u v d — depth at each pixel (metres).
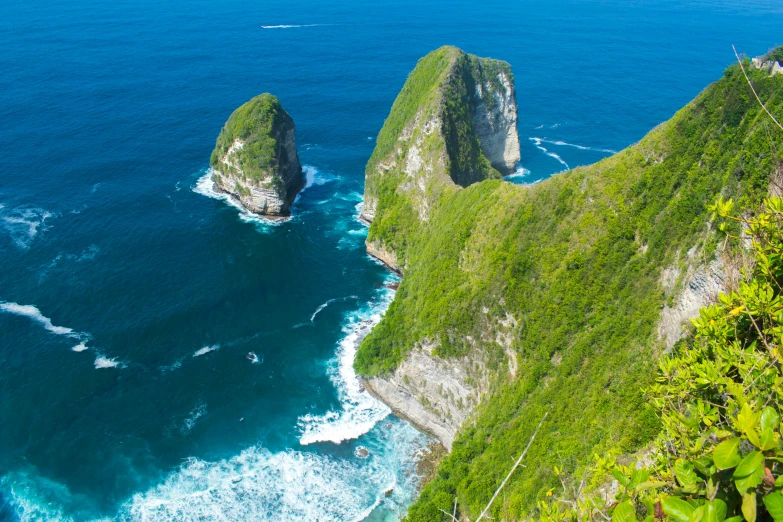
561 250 59.78
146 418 66.44
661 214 52.66
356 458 64.00
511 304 61.62
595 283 55.56
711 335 17.81
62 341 75.44
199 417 67.12
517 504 44.19
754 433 9.86
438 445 66.44
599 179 59.78
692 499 10.88
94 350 74.56
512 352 60.97
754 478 9.37
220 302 84.88
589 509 15.47
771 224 17.36
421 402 68.69
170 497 58.31
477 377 64.50
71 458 61.47
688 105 54.06
